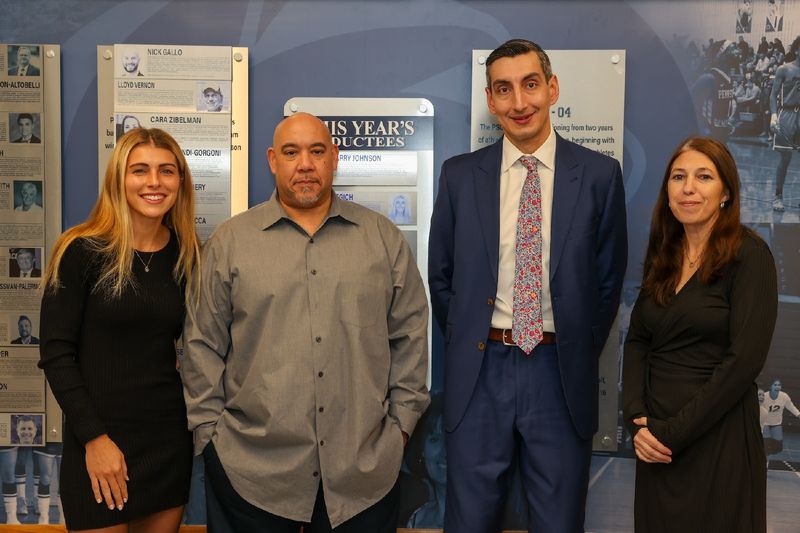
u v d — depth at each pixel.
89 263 1.92
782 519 2.62
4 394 2.67
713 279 1.92
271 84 2.64
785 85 2.55
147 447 1.98
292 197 2.07
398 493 2.16
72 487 1.92
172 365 2.07
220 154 2.61
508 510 2.68
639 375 2.08
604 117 2.56
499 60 2.14
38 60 2.62
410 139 2.61
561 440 2.16
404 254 2.21
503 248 2.18
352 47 2.63
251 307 2.02
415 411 2.14
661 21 2.59
